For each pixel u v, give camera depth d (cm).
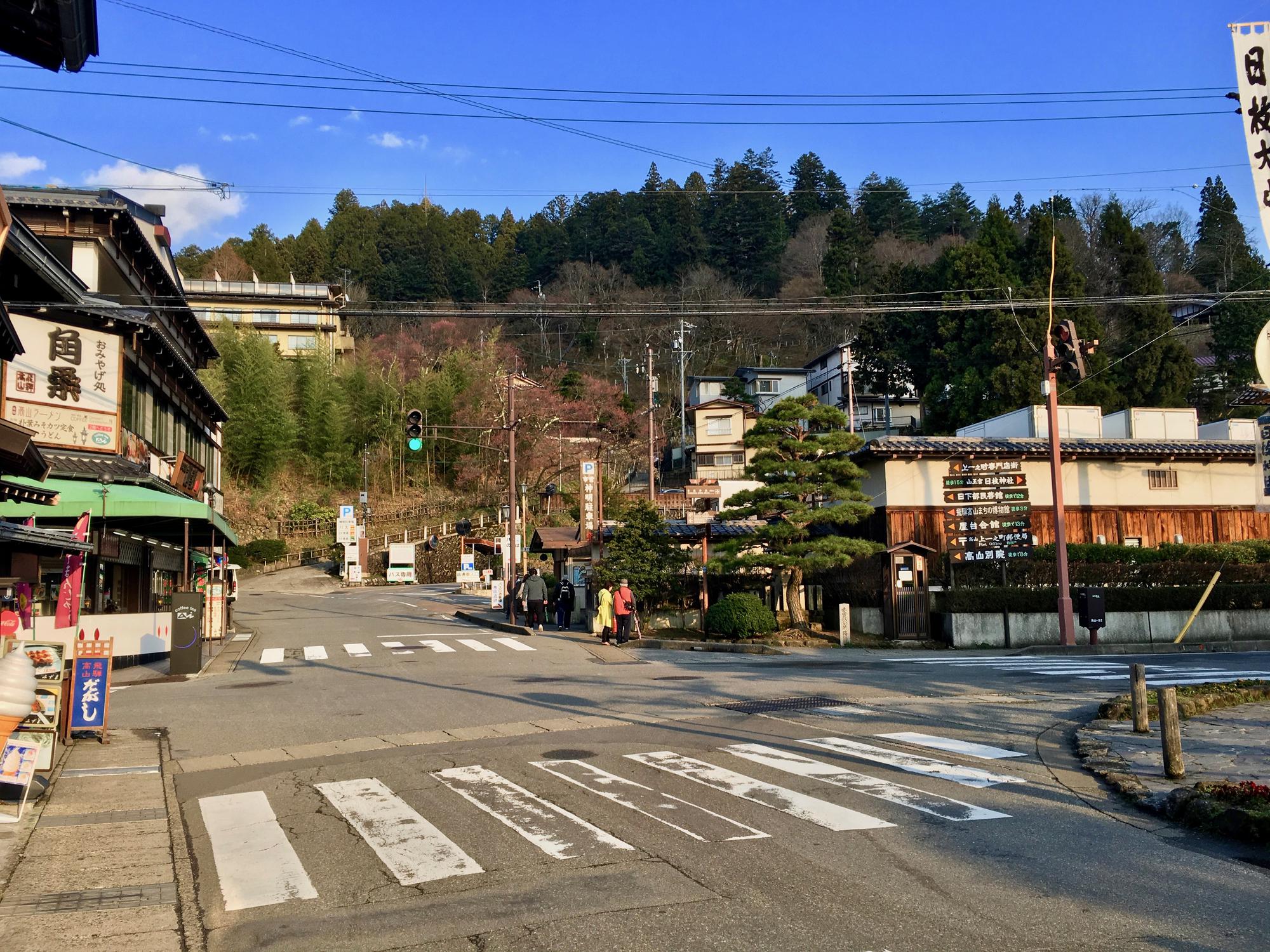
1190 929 511
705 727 1164
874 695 1437
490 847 674
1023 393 4062
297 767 974
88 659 1130
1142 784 825
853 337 6481
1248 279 5069
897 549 2514
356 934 521
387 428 6688
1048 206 4734
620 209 9919
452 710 1327
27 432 1010
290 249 9112
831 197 10112
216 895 593
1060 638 2495
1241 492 3109
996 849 659
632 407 6969
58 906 571
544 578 3253
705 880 594
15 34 558
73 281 2080
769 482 2522
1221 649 2453
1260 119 846
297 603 4172
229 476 6009
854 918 527
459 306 8450
